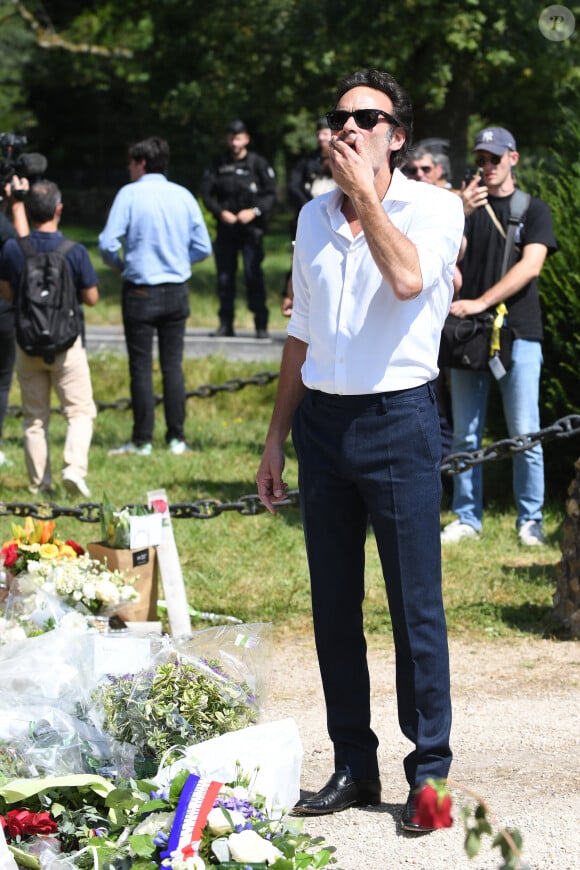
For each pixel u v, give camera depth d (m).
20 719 4.75
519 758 5.51
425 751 4.69
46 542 6.90
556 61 27.56
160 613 7.48
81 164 56.97
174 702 4.92
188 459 12.78
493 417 11.26
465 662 7.04
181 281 12.80
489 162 9.05
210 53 31.31
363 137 4.39
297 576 8.73
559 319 10.48
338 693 4.89
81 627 5.91
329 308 4.54
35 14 46.19
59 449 13.55
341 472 4.63
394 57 27.34
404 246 4.29
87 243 42.25
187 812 4.01
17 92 49.53
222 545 9.59
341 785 4.88
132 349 12.94
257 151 55.00
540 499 9.55
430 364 4.57
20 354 10.90
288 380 4.90
